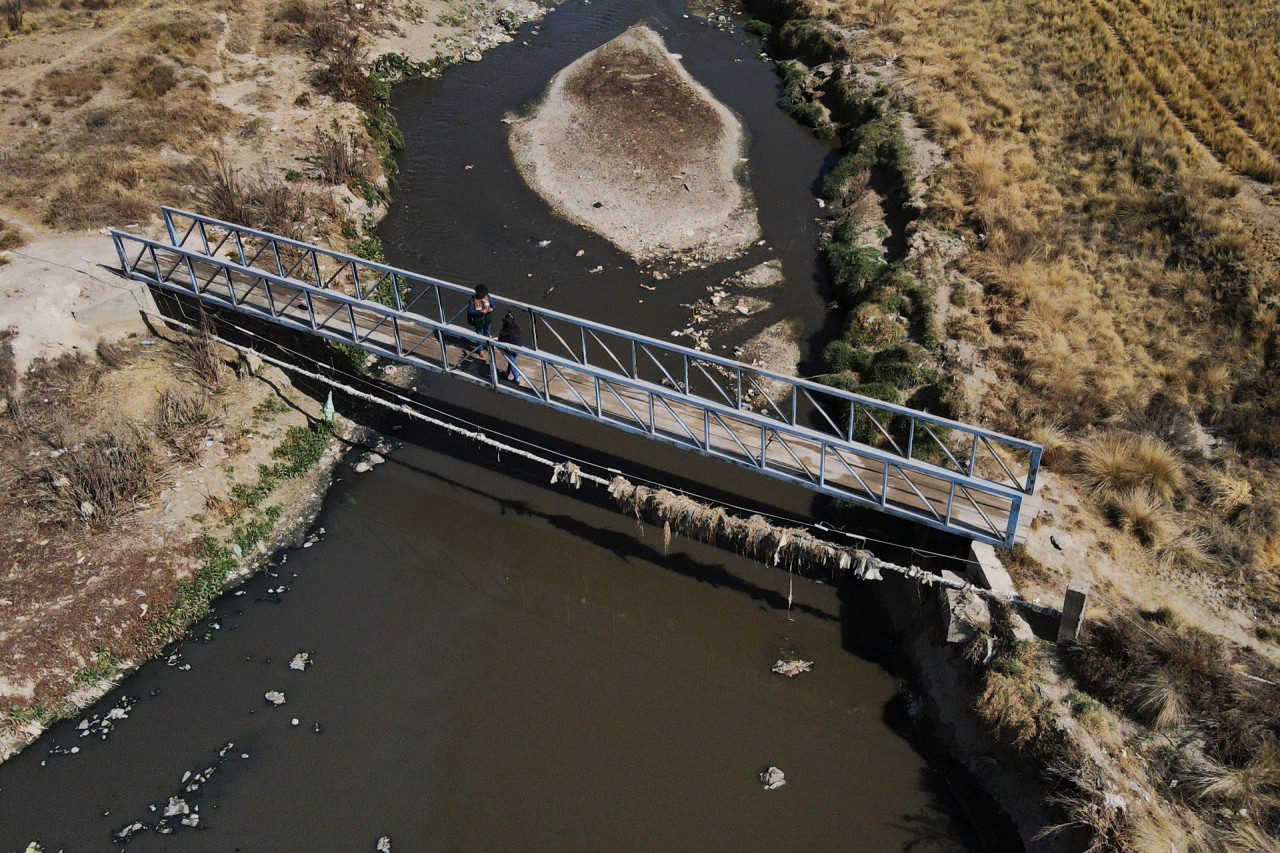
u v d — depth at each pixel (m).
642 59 38.03
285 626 17.61
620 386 19.03
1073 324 22.17
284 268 24.69
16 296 21.62
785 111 35.69
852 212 28.72
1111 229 25.45
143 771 15.17
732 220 29.11
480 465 20.95
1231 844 12.55
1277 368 20.45
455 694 16.64
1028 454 18.94
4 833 14.34
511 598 18.41
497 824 14.63
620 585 18.64
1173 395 20.05
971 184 27.72
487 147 33.31
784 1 42.34
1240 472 18.36
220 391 20.89
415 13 41.28
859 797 15.04
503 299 18.53
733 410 16.47
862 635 17.48
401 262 27.41
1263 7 37.06
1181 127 29.69
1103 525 17.56
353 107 33.47
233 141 30.64
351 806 14.81
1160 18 37.19
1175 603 16.08
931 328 22.67
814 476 16.83
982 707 14.94
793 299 25.84
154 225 25.89
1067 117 31.25
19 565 17.17
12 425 19.42
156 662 16.86
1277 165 26.91
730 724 16.22
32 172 27.66
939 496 16.73
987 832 14.35
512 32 42.25
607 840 14.47
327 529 19.56
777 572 18.66
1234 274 22.97
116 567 17.39
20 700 15.70
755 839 14.49
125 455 18.69
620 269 27.11
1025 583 16.33
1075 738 13.83
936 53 36.06
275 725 15.92
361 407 22.11
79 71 33.53
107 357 20.89
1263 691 14.08
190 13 38.53
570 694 16.72
